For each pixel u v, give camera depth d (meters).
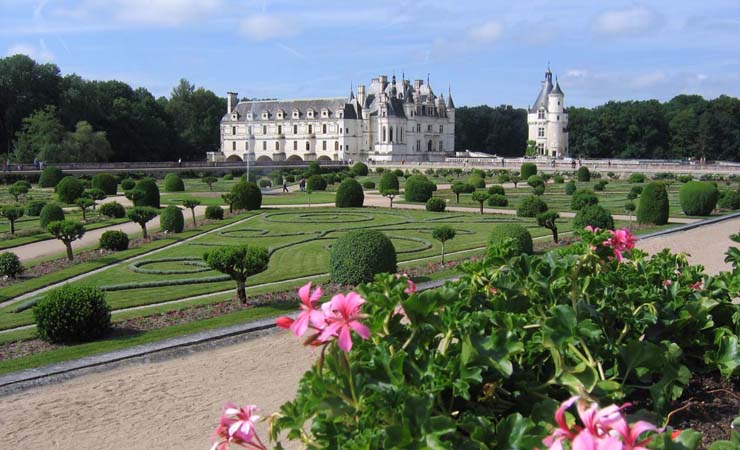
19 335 17.81
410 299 6.16
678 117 156.25
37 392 13.39
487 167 125.00
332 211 52.19
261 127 167.50
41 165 89.12
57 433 11.37
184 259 29.95
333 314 4.99
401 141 156.62
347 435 5.41
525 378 7.03
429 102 165.75
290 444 10.69
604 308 8.70
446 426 5.08
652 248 30.80
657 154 158.62
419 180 61.62
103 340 17.11
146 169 99.19
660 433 4.96
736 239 11.97
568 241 34.22
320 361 5.67
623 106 169.50
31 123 108.44
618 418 3.88
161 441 10.98
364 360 6.21
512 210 53.12
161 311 20.16
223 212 49.44
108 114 127.75
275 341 16.75
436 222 44.16
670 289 10.24
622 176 102.31
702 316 9.55
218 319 18.88
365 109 163.75
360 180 100.62
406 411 5.23
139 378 14.14
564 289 8.84
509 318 7.10
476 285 8.59
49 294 17.41
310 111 163.62
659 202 41.31
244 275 20.78
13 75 114.94
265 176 110.88
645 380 8.33
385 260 23.44
